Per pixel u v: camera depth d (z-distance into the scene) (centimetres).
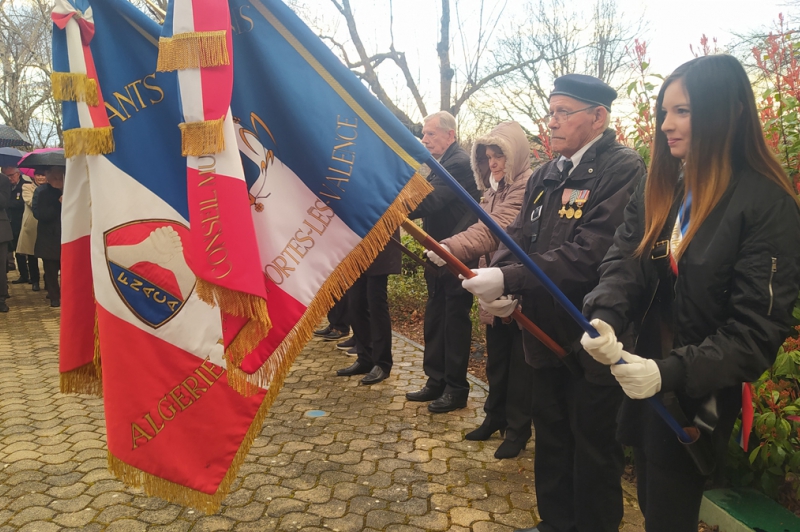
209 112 155
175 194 174
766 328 140
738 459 272
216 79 156
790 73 288
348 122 182
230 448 176
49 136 2639
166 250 173
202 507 174
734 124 150
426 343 416
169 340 173
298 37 179
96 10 170
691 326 155
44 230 755
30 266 897
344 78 180
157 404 172
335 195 183
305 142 180
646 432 169
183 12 155
